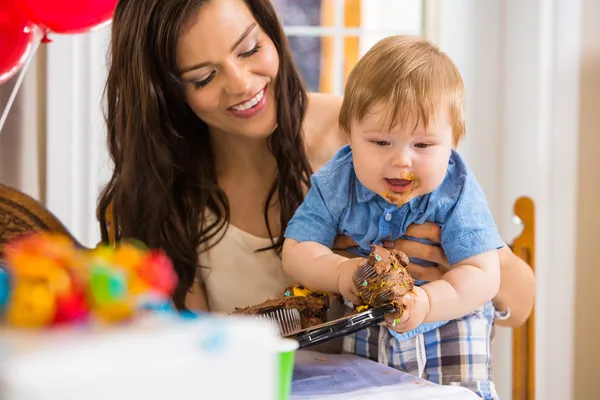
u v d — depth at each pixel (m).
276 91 1.25
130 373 0.51
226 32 1.15
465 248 1.02
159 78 1.24
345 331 0.82
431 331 1.07
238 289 1.32
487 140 2.00
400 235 1.07
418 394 0.86
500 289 1.21
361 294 0.91
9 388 0.49
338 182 1.09
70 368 0.50
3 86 1.76
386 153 0.96
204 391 0.54
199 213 1.32
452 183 1.05
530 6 1.90
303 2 2.05
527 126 1.91
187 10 1.16
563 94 1.88
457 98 0.97
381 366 1.01
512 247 1.40
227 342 0.56
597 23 1.88
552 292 1.88
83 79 1.87
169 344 0.54
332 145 1.42
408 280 0.90
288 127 1.28
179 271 1.29
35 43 1.37
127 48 1.23
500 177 1.98
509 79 1.96
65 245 0.65
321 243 1.09
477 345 1.07
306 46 2.05
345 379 0.94
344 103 1.01
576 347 1.89
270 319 0.95
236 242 1.32
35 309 0.57
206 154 1.35
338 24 2.05
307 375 0.97
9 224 1.18
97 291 0.59
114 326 0.59
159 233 1.29
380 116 0.94
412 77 0.94
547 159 1.89
